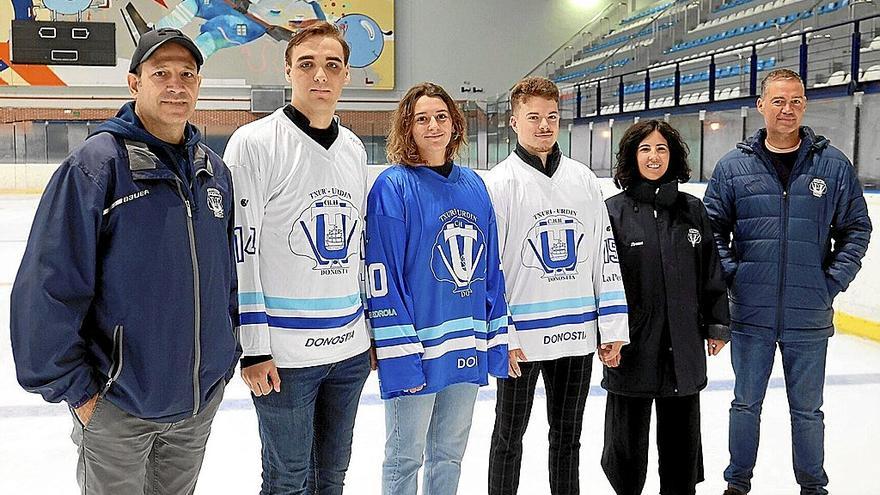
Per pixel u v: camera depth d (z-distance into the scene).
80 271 1.62
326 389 2.18
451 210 2.19
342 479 2.25
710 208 2.79
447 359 2.17
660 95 12.93
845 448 3.45
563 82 18.92
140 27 17.91
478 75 19.28
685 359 2.45
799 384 2.71
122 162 1.66
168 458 1.86
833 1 11.09
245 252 1.96
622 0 19.72
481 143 13.04
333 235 2.06
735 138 7.69
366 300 2.18
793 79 2.59
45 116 17.77
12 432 3.63
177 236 1.71
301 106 2.07
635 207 2.53
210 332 1.78
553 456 2.49
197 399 1.78
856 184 2.68
